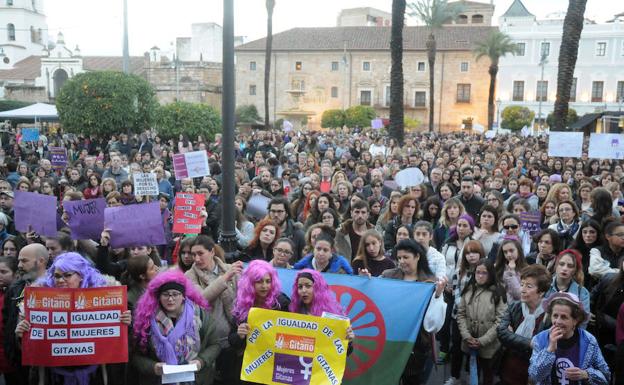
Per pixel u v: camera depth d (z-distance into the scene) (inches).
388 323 220.5
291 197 450.0
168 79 2659.9
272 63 2770.7
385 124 2404.0
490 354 234.4
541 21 2679.6
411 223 333.7
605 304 225.3
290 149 852.6
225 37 254.8
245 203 393.1
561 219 328.8
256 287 191.2
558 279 227.6
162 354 178.4
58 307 176.6
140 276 210.2
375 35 2770.7
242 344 190.9
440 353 293.4
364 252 261.3
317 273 195.0
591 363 174.9
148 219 252.1
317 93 2751.0
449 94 2672.2
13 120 1844.2
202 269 215.2
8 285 212.5
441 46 2659.9
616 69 2427.4
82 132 1087.6
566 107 856.9
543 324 193.9
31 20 3112.7
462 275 250.8
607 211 299.4
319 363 184.2
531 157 701.9
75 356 177.6
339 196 415.5
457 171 503.8
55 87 2696.9
